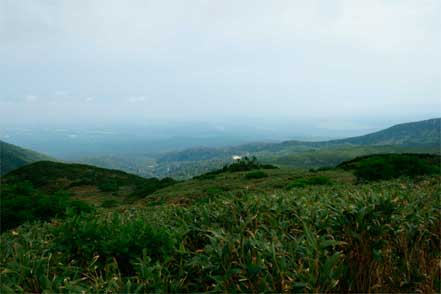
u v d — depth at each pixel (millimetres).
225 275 2535
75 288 2566
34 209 10703
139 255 3344
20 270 2855
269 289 2408
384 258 2914
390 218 3234
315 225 3439
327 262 2467
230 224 3734
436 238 3408
